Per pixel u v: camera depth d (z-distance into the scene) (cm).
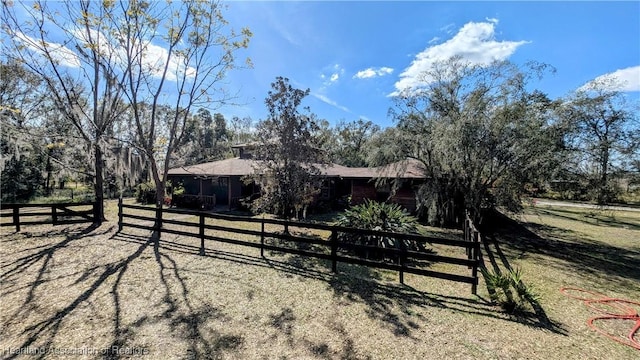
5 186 1630
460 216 1129
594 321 418
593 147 857
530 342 354
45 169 1844
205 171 1596
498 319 411
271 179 1036
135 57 1052
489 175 982
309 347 331
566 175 910
